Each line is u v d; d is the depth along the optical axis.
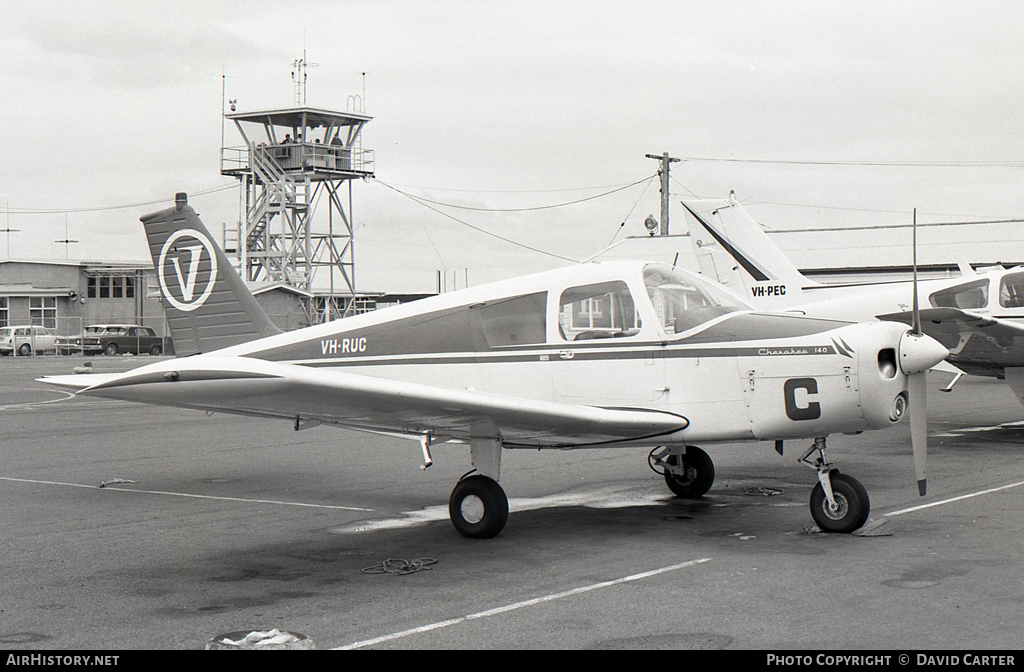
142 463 10.45
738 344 6.68
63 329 47.28
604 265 7.27
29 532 6.82
